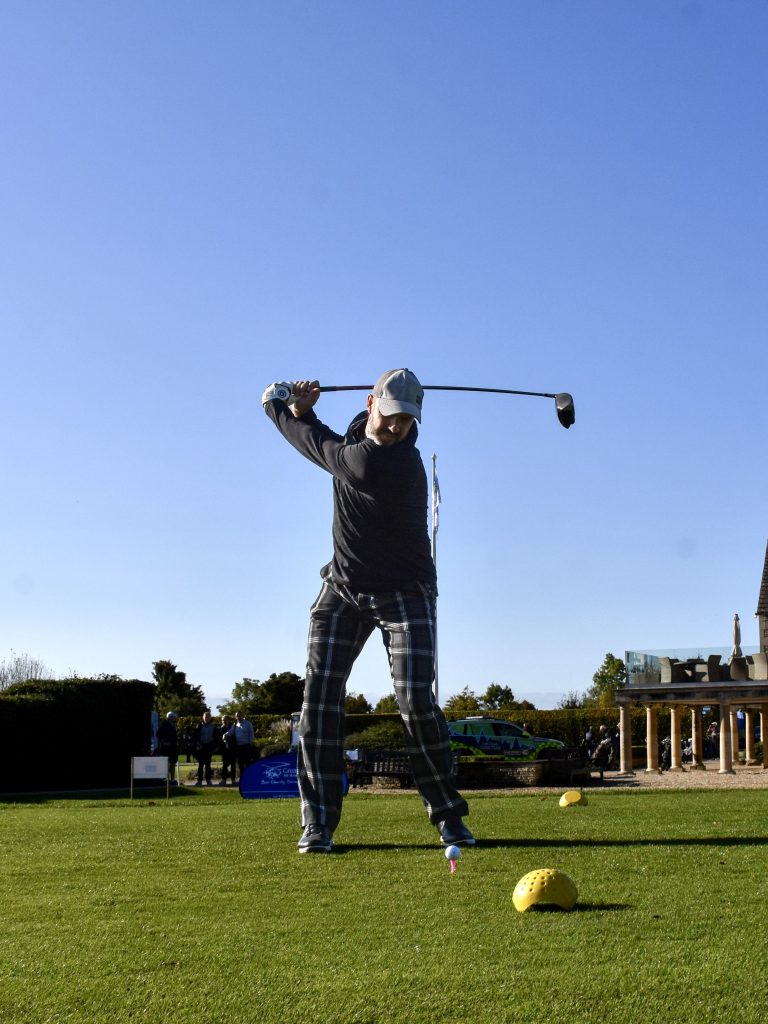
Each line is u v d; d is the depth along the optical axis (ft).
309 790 34.65
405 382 34.22
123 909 23.73
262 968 17.93
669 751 128.36
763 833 36.78
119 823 45.88
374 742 111.55
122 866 30.91
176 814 51.57
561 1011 15.20
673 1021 14.67
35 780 100.78
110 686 106.22
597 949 18.79
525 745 113.80
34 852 34.60
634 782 88.17
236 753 93.09
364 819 45.21
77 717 103.30
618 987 16.30
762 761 115.24
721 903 23.02
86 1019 15.15
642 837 35.94
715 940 19.36
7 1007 15.75
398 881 27.20
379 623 36.24
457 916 22.17
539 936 19.95
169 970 17.85
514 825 40.75
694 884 25.61
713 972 17.07
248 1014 15.31
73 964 18.33
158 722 109.29
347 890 25.90
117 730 105.91
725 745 99.14
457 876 27.78
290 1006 15.69
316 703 35.58
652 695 101.50
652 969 17.31
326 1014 15.26
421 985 16.69
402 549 35.58
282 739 143.74
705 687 99.55
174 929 21.31
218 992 16.46
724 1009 15.12
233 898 24.98
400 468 34.71
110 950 19.39
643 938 19.63
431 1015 15.15
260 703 227.81
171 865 31.01
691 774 100.17
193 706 232.53
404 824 42.75
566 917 21.72
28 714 100.58
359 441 35.94
